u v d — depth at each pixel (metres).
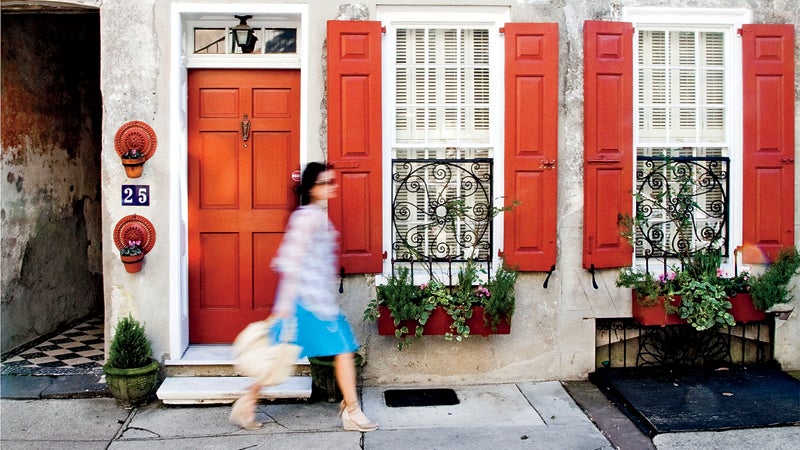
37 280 6.52
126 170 5.29
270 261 5.70
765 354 5.84
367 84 5.36
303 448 4.41
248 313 5.71
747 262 5.65
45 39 6.68
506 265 5.48
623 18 5.59
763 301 5.39
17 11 5.52
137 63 5.34
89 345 6.45
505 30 5.42
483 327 5.33
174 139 5.36
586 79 5.48
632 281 5.48
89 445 4.47
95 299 7.78
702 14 5.66
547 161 5.45
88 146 7.63
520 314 5.58
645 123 5.78
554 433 4.62
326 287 4.44
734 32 5.69
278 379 4.53
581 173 5.57
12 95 6.10
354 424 4.64
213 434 4.63
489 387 5.50
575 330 5.62
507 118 5.45
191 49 5.58
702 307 5.31
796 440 4.45
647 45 5.76
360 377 5.50
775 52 5.62
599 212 5.52
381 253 5.42
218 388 5.16
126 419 4.89
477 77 5.66
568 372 5.64
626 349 5.79
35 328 6.50
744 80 5.61
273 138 5.66
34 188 6.46
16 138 6.16
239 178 5.66
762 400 5.01
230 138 5.65
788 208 5.67
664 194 5.61
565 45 5.54
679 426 4.59
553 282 5.59
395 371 5.52
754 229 5.65
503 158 5.53
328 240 4.48
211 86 5.63
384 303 5.29
